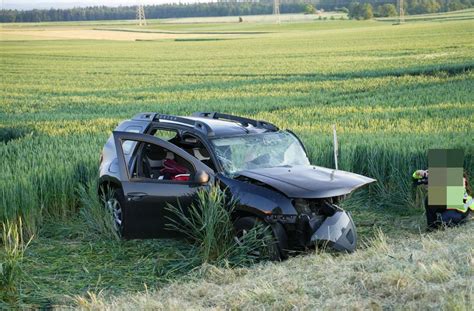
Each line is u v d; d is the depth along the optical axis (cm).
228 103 2558
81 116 2411
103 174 924
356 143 1280
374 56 3738
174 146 847
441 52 3512
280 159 871
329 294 546
